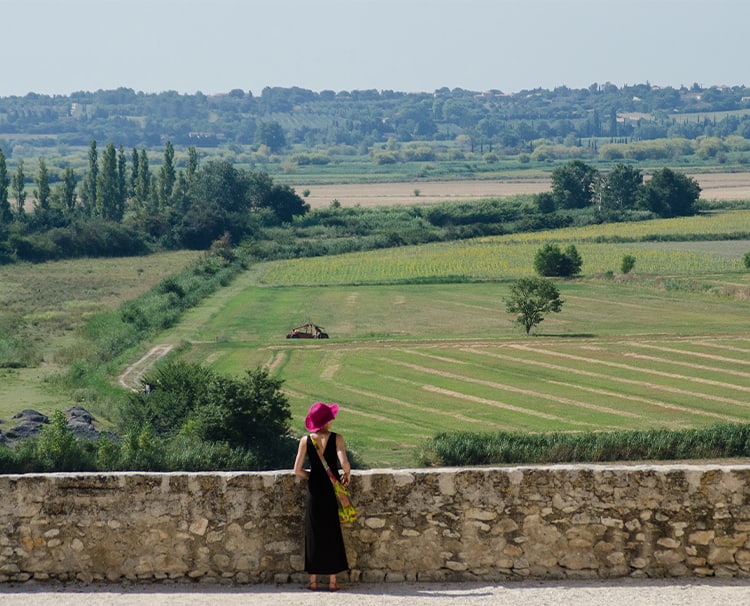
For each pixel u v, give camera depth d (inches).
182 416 3235.7
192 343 5147.6
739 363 4453.7
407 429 3353.8
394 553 760.3
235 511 761.0
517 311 5418.3
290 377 4298.7
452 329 5565.9
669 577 756.6
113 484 764.0
